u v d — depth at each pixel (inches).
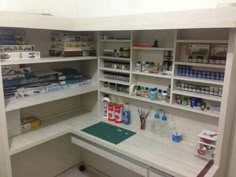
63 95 79.0
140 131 81.1
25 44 76.2
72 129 82.0
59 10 90.1
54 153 97.7
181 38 69.2
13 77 72.1
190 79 65.7
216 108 64.6
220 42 58.6
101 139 74.3
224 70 59.8
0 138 64.2
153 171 62.9
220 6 53.7
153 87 80.0
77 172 104.3
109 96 94.1
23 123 79.7
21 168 86.7
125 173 93.4
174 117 76.4
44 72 83.7
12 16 59.4
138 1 77.2
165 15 56.4
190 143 72.6
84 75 96.1
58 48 83.4
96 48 90.4
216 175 59.4
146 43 78.5
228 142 65.5
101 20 70.7
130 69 80.2
